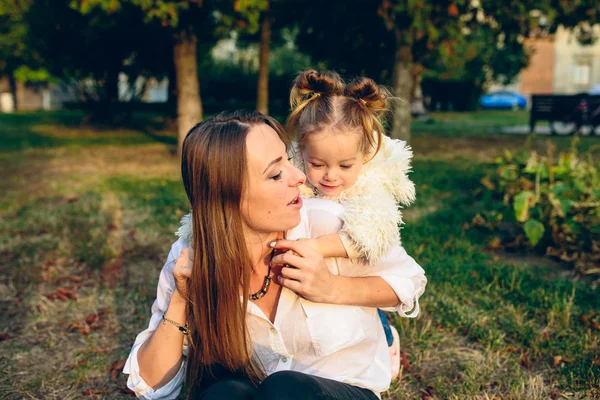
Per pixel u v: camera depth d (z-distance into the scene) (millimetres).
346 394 1696
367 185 1984
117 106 18859
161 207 6383
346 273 1801
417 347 3182
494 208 5172
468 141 13234
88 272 4441
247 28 8906
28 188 7730
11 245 5098
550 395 2715
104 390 2848
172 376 1849
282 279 1671
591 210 4578
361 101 1988
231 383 1694
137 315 3660
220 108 25219
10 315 3711
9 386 2885
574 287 3852
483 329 3311
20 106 32156
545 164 5562
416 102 22016
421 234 5145
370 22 11203
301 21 12797
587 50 37375
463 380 2859
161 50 16141
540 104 14711
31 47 16344
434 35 8414
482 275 4133
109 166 9719
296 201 1728
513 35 10211
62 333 3457
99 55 16672
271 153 1637
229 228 1647
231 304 1698
